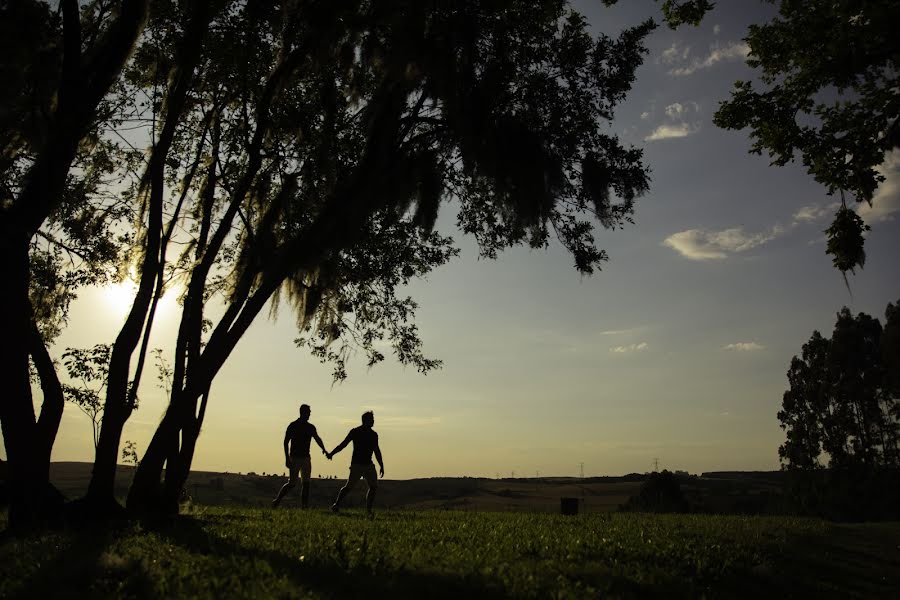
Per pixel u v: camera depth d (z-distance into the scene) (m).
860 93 16.81
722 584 8.22
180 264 16.66
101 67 12.84
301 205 16.08
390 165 14.27
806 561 10.62
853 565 11.03
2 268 11.73
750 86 18.12
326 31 14.14
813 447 59.62
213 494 63.88
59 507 11.91
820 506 55.91
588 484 128.00
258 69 15.49
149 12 13.90
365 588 6.30
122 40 12.90
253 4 14.19
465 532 11.18
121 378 12.59
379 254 18.31
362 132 15.61
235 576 6.22
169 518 12.26
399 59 13.42
